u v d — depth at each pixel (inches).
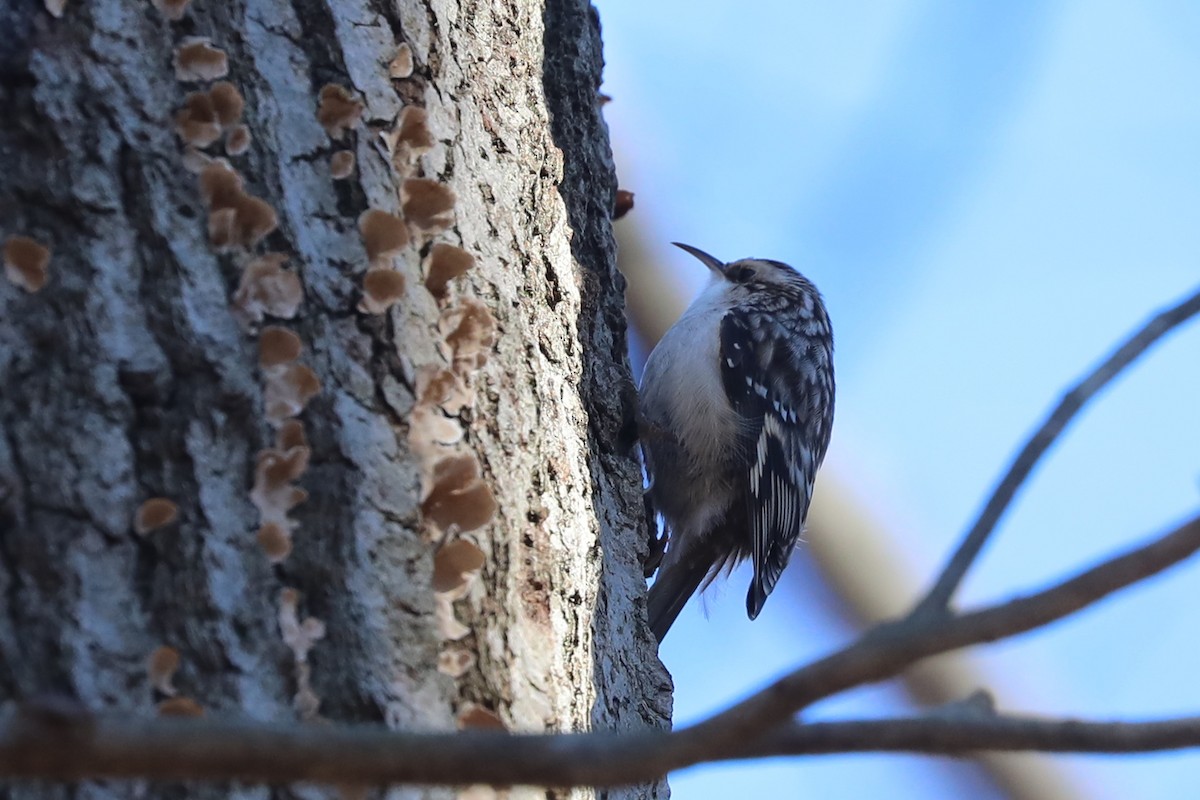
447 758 52.4
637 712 108.6
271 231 82.0
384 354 83.4
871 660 50.1
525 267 100.2
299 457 77.6
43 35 80.6
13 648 68.3
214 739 50.6
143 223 78.7
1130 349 62.3
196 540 73.4
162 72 82.6
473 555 81.8
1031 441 58.6
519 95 108.2
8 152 78.0
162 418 75.2
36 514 71.1
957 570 53.7
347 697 74.0
